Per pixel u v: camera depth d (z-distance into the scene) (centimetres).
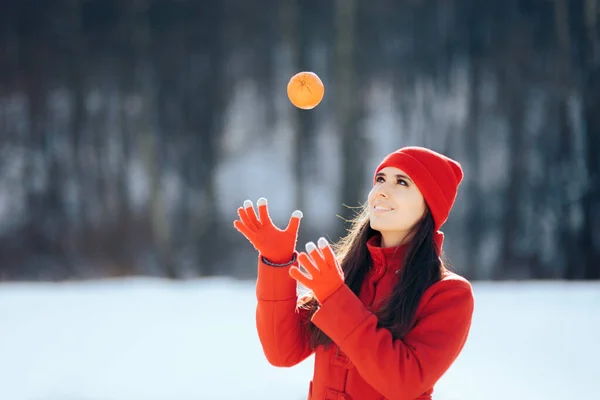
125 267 3008
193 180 3200
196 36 3266
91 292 1708
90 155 3162
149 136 3155
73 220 3095
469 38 3209
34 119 3184
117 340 1086
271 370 877
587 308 1348
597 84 2936
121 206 3119
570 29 2995
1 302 1534
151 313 1352
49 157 3155
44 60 3206
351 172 3095
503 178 3098
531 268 2892
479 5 3194
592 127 2923
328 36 3266
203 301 1518
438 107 3234
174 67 3241
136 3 3219
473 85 3197
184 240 3123
